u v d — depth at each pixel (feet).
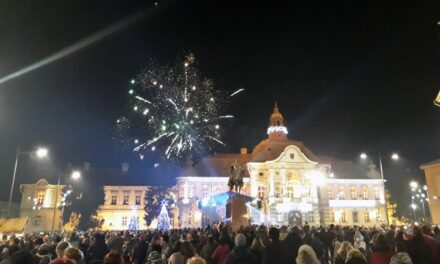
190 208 232.94
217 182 243.19
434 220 167.73
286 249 31.91
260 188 239.91
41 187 229.66
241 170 109.40
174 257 24.48
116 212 250.57
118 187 254.27
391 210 246.47
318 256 43.80
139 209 251.80
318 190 248.32
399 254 28.27
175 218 238.27
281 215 228.02
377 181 261.03
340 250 30.71
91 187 239.71
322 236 59.21
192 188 240.32
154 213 231.71
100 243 41.47
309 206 232.73
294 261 31.58
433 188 170.50
